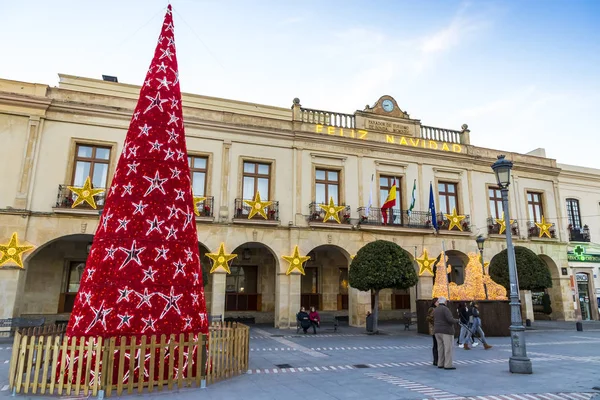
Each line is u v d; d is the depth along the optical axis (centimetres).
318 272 2419
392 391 702
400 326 2080
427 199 2283
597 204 2780
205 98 2161
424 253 2177
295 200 2025
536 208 2584
